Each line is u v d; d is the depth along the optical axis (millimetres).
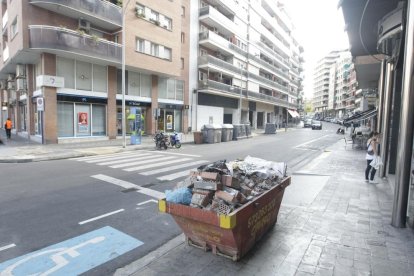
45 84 16719
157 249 4121
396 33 5863
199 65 30766
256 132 38375
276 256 3824
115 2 20156
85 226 4984
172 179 8578
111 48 18875
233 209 3428
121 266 3705
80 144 17641
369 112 22016
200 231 3732
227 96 36531
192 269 3521
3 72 25219
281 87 55719
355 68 16406
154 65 22328
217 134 22531
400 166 4770
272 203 4461
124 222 5203
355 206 6012
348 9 6031
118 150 15641
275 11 51562
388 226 4891
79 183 7957
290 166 11828
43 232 4703
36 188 7379
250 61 41219
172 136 17906
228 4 34688
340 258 3773
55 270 3580
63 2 16312
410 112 4645
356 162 12664
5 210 5715
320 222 5062
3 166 10656
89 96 19125
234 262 3666
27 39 16016
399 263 3646
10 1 19062
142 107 23672
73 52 16797
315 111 153125
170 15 23844
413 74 4719
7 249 4105
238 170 4430
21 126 24078
